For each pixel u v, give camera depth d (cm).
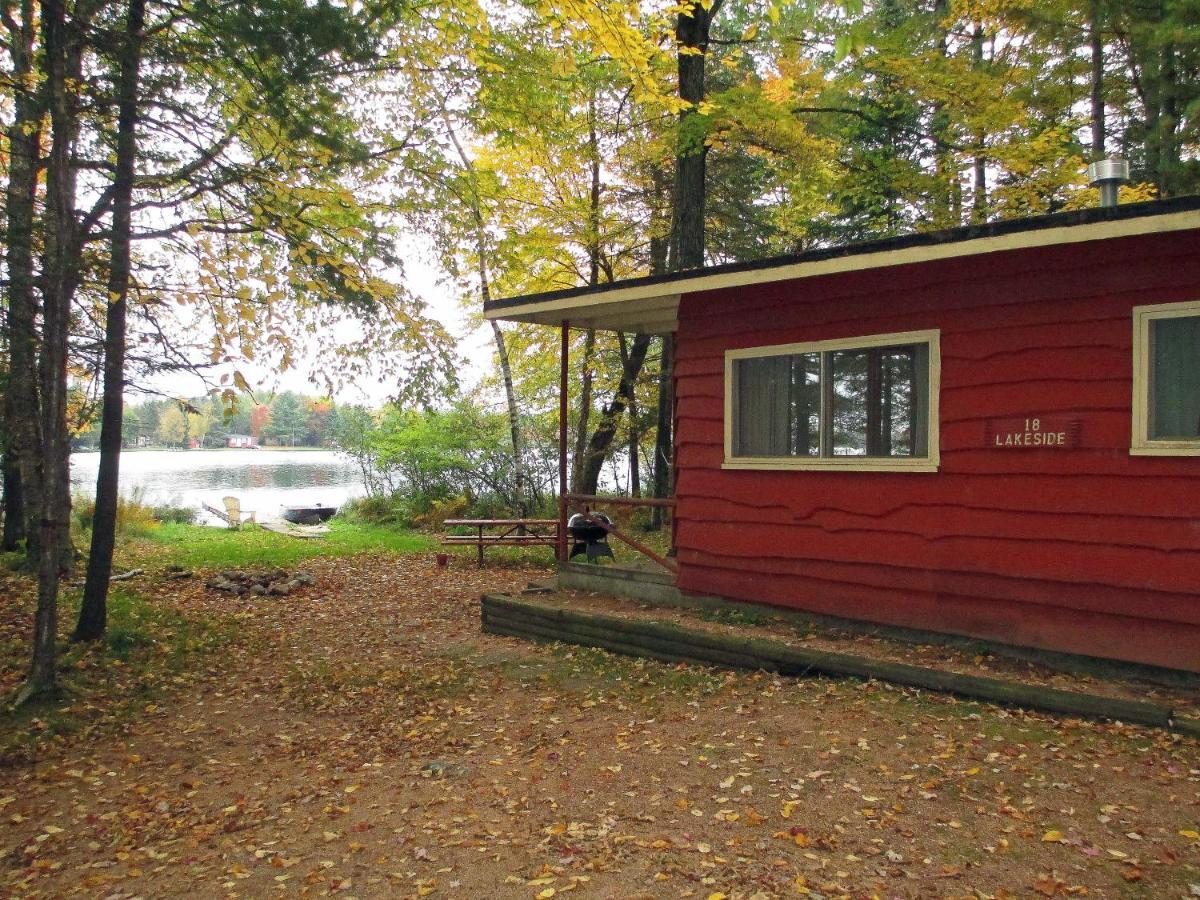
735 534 762
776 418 732
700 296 785
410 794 465
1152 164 1188
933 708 525
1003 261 588
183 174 698
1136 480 529
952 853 349
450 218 1040
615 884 345
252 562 1378
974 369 604
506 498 1994
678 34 1227
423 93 966
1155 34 1024
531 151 1411
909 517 643
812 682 602
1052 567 568
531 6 988
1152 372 523
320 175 780
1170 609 516
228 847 411
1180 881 315
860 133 1692
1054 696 501
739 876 343
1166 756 428
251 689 702
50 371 639
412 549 1574
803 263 635
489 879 359
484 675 714
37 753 553
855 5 482
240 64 689
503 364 1783
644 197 1617
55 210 637
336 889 360
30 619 895
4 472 1281
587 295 798
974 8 1253
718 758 477
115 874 388
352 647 840
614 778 463
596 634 769
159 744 573
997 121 1252
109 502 814
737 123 1234
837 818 388
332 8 707
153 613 941
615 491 2111
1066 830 359
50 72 629
